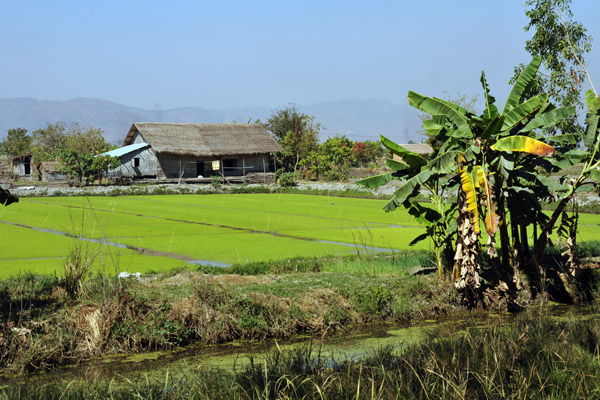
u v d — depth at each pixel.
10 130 111.00
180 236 22.67
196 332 9.95
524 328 9.06
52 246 19.66
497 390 6.57
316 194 48.78
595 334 8.60
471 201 11.27
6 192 10.72
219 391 6.84
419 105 12.24
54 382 7.93
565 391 6.45
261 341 10.02
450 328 10.71
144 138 56.28
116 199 42.94
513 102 12.10
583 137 12.88
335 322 10.78
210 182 56.47
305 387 6.75
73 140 72.75
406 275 13.32
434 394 6.41
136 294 10.38
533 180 12.16
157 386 7.48
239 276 12.93
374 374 7.10
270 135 61.81
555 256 15.01
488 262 14.02
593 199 31.92
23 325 9.14
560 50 21.77
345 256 16.52
